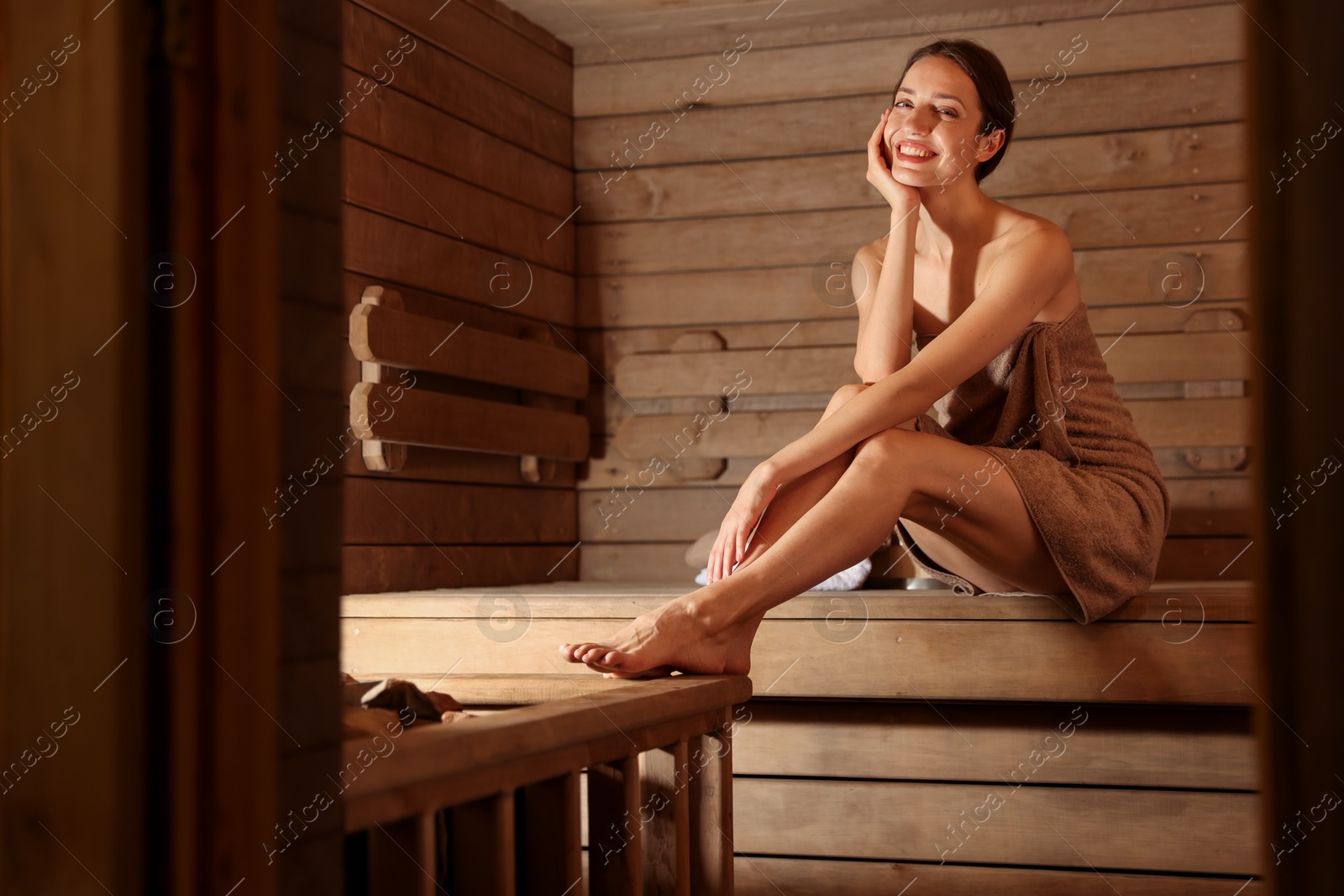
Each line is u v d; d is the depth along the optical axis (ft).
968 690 5.73
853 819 6.02
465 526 8.45
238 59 2.48
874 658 5.82
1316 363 2.40
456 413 7.95
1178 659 5.54
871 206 9.50
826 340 9.53
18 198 2.45
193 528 2.39
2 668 2.40
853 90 9.55
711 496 9.69
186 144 2.42
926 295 6.45
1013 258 5.77
